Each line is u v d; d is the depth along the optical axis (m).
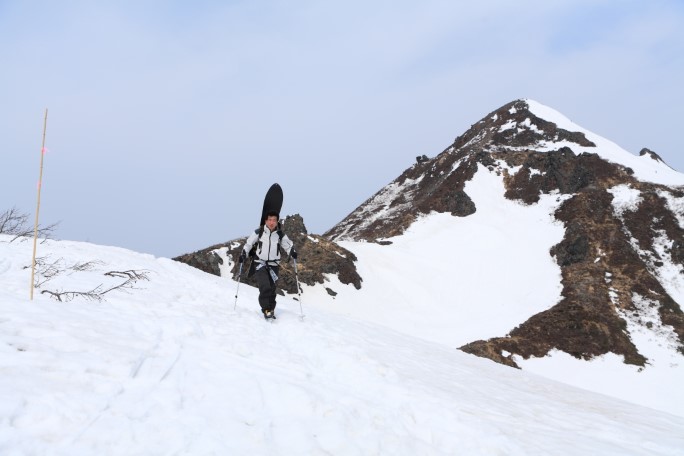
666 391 37.75
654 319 47.19
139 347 5.61
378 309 50.22
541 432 5.72
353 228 89.19
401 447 4.61
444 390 6.75
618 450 5.44
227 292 11.15
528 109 102.50
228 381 5.22
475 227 69.12
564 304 50.03
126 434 3.79
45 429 3.65
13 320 5.58
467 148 97.19
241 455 3.81
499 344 43.50
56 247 12.20
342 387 5.94
